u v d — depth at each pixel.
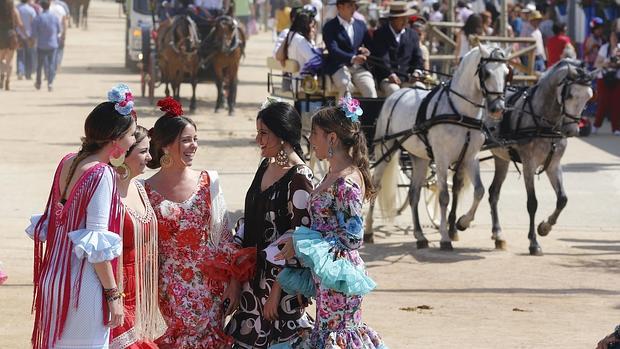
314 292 7.83
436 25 24.77
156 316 7.80
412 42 17.92
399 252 15.62
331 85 17.27
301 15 18.03
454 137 15.37
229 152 23.70
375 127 16.94
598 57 28.69
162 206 7.95
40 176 20.38
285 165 8.02
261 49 57.34
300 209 7.81
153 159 8.05
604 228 17.58
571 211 18.80
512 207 19.23
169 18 32.16
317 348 7.64
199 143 24.97
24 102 32.75
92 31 65.56
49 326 7.20
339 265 7.46
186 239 7.97
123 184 7.66
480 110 15.46
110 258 7.09
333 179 7.59
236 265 7.92
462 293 13.04
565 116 15.87
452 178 17.53
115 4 91.00
